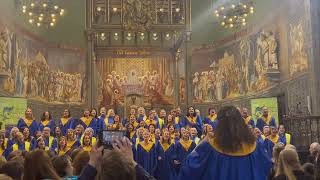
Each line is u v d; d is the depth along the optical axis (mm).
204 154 5145
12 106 23531
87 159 6227
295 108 23844
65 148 17844
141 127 19484
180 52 33375
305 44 22375
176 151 18719
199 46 34062
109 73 33406
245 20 28562
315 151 10641
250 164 5129
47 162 4805
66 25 32656
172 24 31938
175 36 33188
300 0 22984
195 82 33719
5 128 22828
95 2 32156
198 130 22094
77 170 6184
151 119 22359
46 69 30750
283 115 24531
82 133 19172
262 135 19062
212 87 33188
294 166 6484
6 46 25344
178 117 22797
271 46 26766
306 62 22344
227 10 28281
